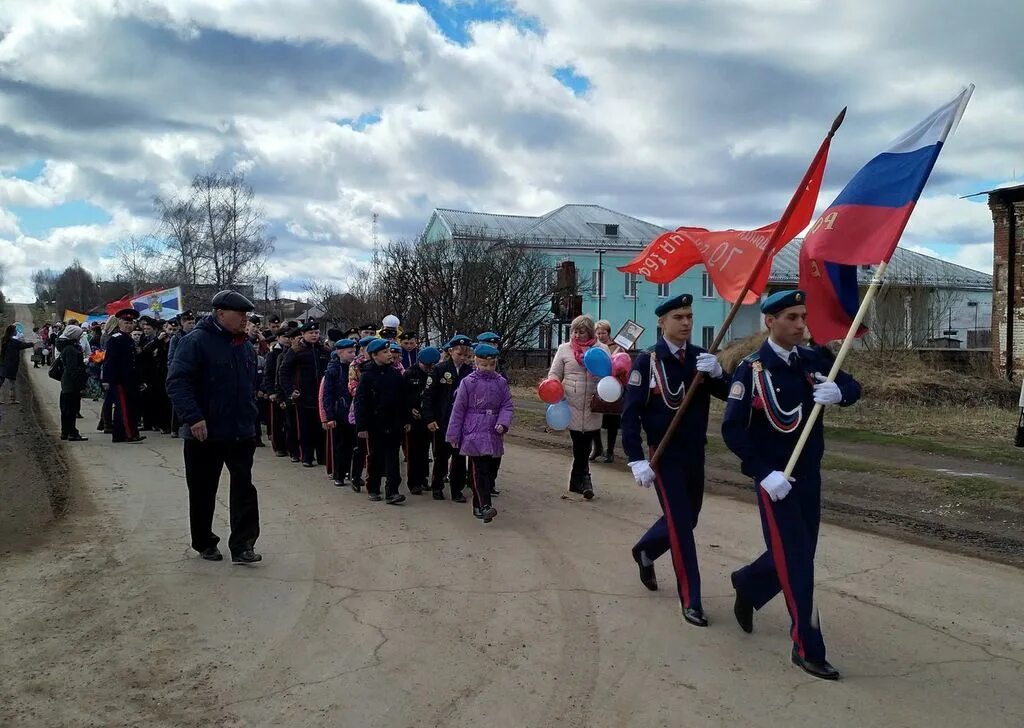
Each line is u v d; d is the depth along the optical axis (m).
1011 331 20.55
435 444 8.63
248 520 6.06
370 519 7.62
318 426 10.92
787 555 4.14
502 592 5.41
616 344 10.46
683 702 3.80
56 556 6.18
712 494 8.78
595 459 11.18
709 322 46.84
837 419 14.36
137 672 4.13
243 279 46.47
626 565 6.07
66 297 98.44
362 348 9.80
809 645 4.08
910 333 22.39
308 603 5.17
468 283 29.34
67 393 12.96
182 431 5.88
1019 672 4.17
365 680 4.03
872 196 4.40
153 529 7.07
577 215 49.28
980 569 6.02
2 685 3.98
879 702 3.80
